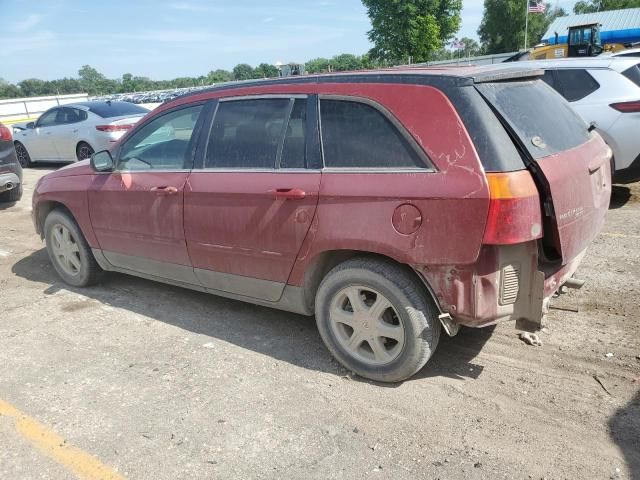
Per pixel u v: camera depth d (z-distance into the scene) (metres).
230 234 3.80
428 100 3.03
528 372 3.44
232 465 2.77
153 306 4.81
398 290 3.14
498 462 2.69
